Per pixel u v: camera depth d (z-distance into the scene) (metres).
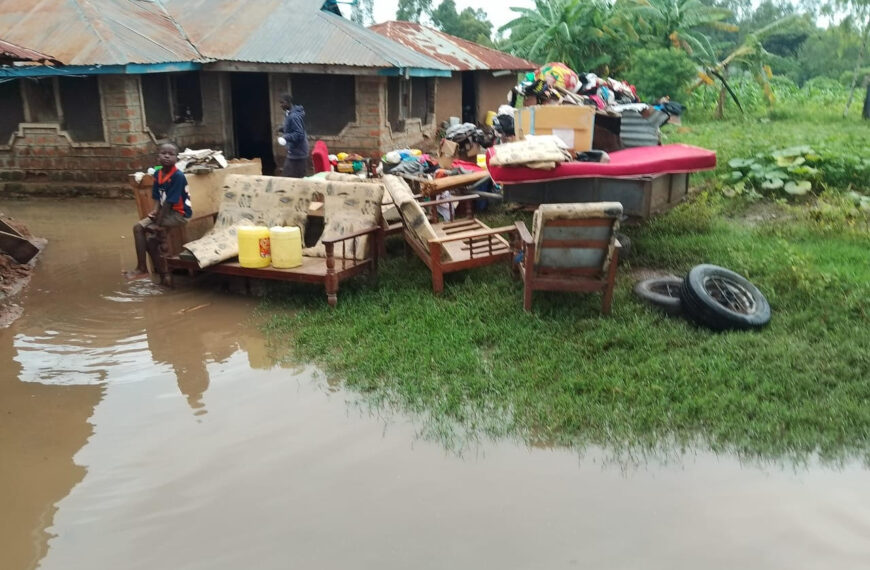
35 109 13.49
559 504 4.26
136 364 6.22
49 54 12.72
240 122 17.41
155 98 14.38
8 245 8.92
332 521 4.13
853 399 5.21
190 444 4.96
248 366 6.17
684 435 4.92
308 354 6.30
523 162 7.71
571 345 6.13
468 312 6.86
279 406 5.47
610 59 24.39
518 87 12.33
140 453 4.86
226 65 14.54
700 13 26.42
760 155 11.82
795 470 4.57
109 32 13.27
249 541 3.98
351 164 13.20
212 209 9.09
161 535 4.04
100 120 13.40
